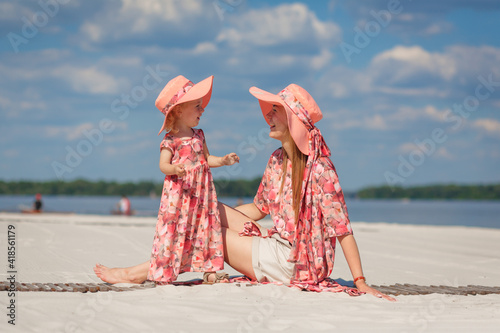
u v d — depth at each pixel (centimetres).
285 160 503
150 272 487
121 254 819
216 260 492
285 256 482
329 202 477
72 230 1340
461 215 4916
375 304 423
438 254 985
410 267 768
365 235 1506
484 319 380
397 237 1441
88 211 3959
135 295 433
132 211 3203
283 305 408
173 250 485
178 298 423
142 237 1176
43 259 712
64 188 8750
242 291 448
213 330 337
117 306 390
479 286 554
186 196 492
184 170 473
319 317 376
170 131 507
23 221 1789
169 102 504
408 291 490
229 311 385
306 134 485
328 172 480
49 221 1878
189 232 494
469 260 881
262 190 523
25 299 406
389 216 4472
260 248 489
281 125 490
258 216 536
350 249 478
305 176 479
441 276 675
